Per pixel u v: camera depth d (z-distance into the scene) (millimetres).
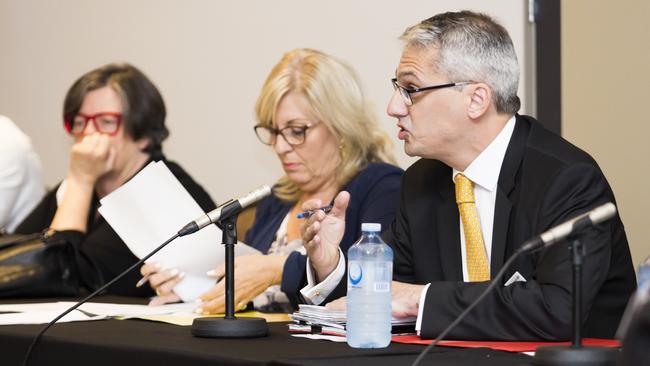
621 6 6961
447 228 4535
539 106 7340
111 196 5527
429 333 3838
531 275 4133
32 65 11117
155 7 9891
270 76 6035
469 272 4383
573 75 7180
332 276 4676
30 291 6336
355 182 5824
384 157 6117
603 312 4332
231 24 9234
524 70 7367
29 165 7945
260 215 6477
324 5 8500
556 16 7246
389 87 8039
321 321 4113
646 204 6863
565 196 4090
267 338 3916
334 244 4703
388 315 3664
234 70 9219
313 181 5965
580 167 4145
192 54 9570
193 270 5531
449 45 4332
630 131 6930
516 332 3746
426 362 3148
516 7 7383
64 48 10781
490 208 4383
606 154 7051
